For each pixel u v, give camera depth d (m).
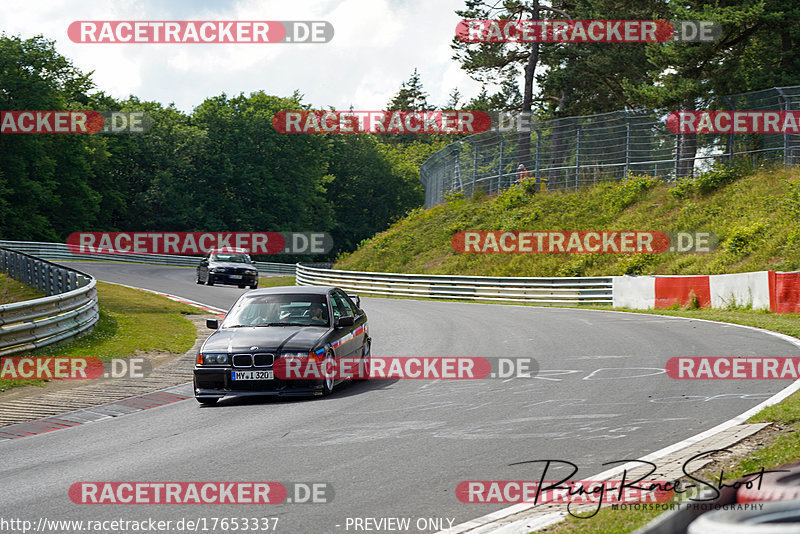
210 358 14.98
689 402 13.05
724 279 33.53
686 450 9.60
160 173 117.69
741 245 43.94
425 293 51.69
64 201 101.38
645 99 56.81
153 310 34.62
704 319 28.83
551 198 61.75
